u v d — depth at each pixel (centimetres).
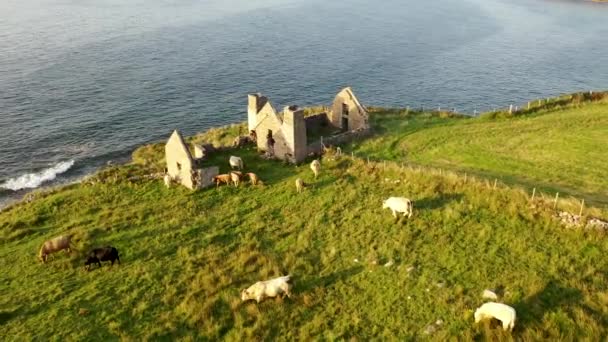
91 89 10162
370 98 10194
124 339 2816
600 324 2483
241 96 10094
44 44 13538
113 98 9719
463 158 4969
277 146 5344
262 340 2734
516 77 11344
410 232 3538
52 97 9650
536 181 4238
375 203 4028
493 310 2548
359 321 2780
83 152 7556
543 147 5044
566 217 3347
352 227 3747
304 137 5197
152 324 2947
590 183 4131
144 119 8831
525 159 4791
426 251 3319
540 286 2795
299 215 4072
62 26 15925
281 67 12038
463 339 2511
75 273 3550
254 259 3538
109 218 4347
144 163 6347
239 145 5753
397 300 2898
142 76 11075
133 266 3562
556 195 3600
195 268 3488
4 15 17538
